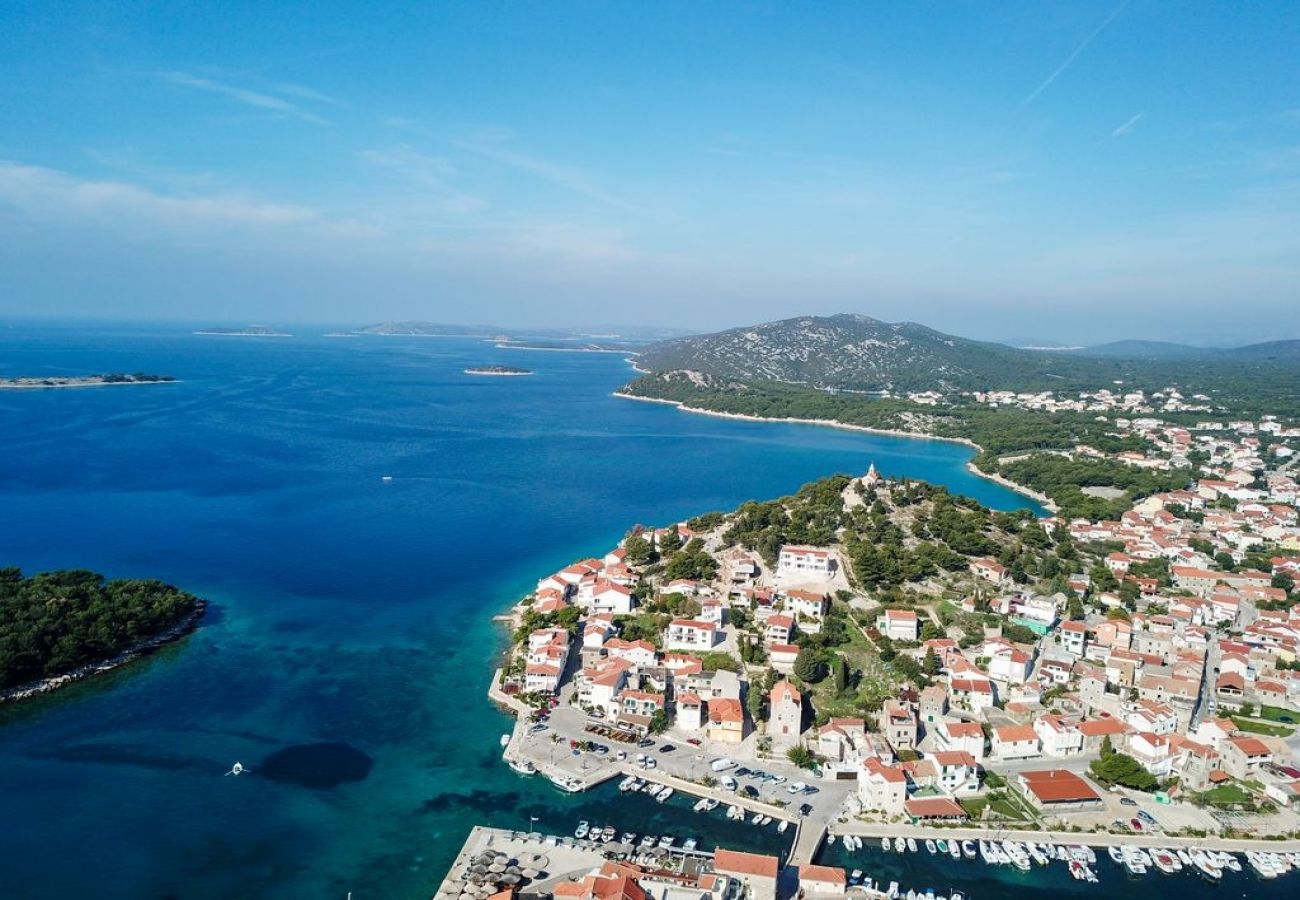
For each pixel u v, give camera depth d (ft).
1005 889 453.58
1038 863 473.67
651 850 466.70
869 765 527.40
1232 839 497.46
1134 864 474.90
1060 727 585.22
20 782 523.29
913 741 588.09
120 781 529.04
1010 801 530.27
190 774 540.11
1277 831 506.89
